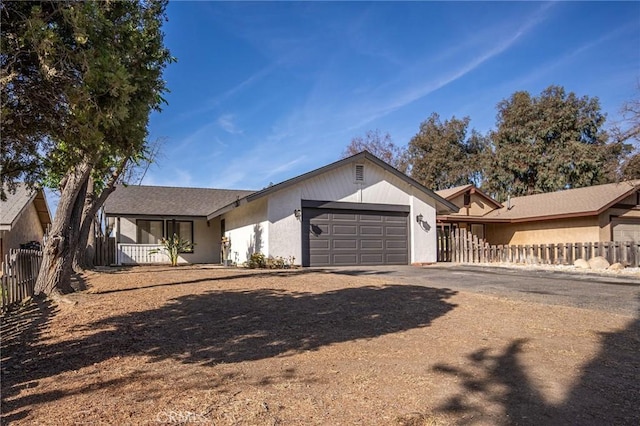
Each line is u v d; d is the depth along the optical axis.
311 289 8.84
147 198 21.98
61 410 3.11
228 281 10.25
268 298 7.78
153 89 4.72
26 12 3.28
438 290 8.95
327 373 4.00
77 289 9.38
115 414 3.04
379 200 17.38
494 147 36.88
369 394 3.49
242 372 4.01
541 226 22.09
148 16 5.18
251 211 17.22
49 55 3.27
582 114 33.41
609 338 5.28
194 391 3.51
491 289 9.47
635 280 11.34
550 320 6.22
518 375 3.97
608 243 15.83
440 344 5.00
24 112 3.75
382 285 9.51
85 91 3.45
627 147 22.33
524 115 34.72
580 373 4.04
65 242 8.81
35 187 4.67
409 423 2.98
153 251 19.75
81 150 4.16
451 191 26.66
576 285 10.23
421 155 41.22
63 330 5.63
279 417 3.03
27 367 4.15
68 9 3.29
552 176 32.50
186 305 7.14
